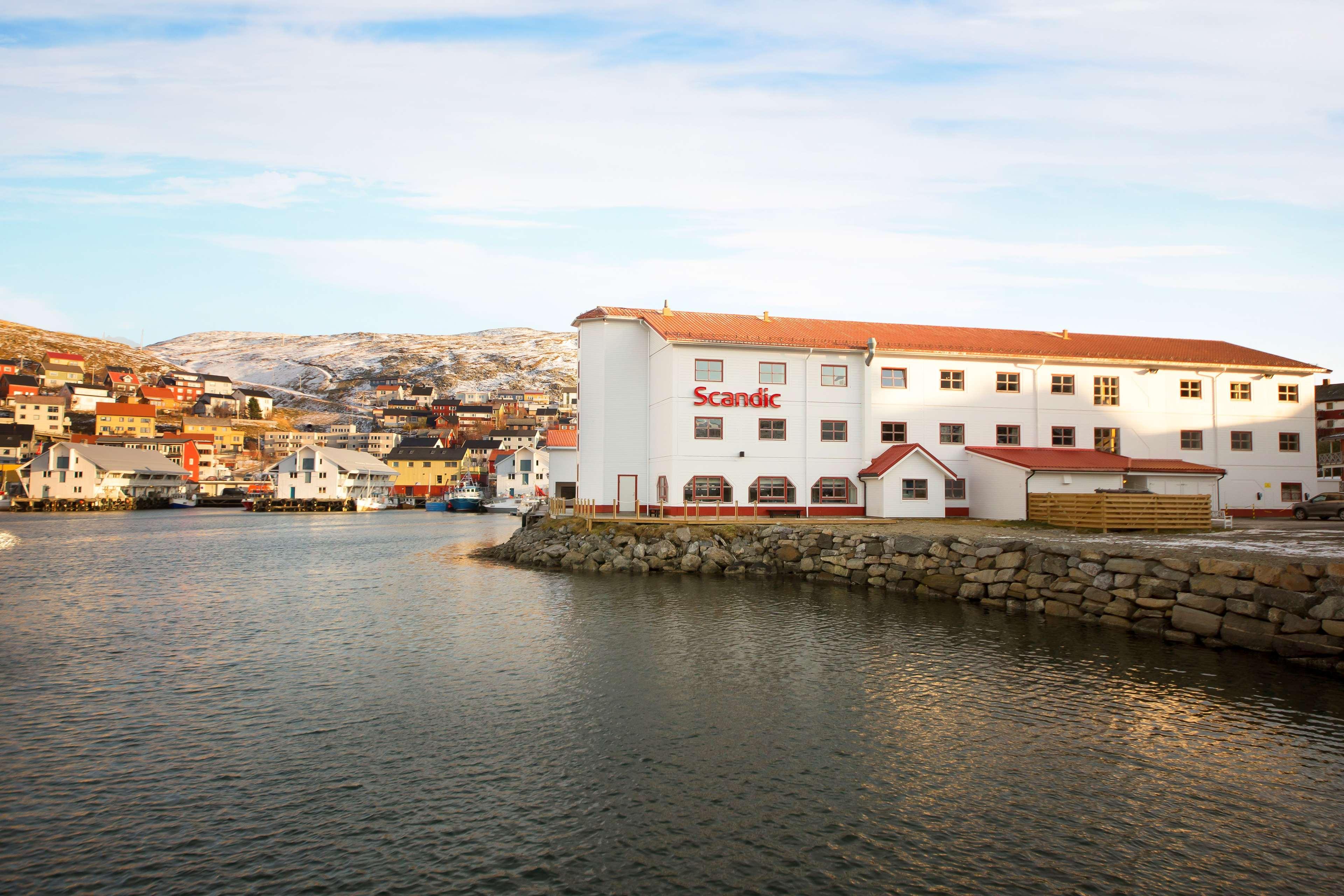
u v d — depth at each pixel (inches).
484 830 443.5
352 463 5418.3
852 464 1863.9
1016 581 1119.0
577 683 732.7
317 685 735.1
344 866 405.7
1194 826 446.6
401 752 559.2
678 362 1790.1
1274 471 2053.4
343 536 2851.9
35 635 969.5
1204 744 569.9
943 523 1696.6
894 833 438.3
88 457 5007.4
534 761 542.3
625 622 1028.5
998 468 1808.6
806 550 1461.6
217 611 1144.2
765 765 534.0
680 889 382.9
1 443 6235.2
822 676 753.0
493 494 6018.7
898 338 1996.8
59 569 1701.5
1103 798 482.9
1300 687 703.1
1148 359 2016.5
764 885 386.9
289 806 474.0
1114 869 401.1
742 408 1815.9
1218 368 2036.2
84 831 442.9
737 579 1424.7
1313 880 391.2
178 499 5634.8
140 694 706.8
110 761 544.7
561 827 446.3
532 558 1734.7
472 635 956.6
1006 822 450.9
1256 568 842.2
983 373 1946.4
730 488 1802.4
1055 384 1982.0
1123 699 674.8
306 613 1121.4
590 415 1973.4
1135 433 2007.9
